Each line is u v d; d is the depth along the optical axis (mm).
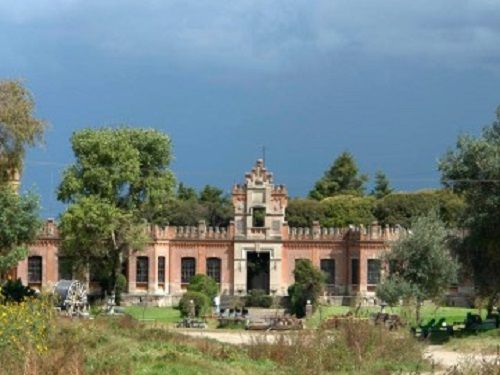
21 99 73125
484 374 32812
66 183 104688
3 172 73188
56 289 84562
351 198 151625
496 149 68625
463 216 71250
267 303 114250
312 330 48156
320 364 37500
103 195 104500
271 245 122312
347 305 116750
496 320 68500
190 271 122625
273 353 40594
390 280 77125
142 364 34906
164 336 47812
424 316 89688
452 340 59938
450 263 76562
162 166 109938
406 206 145375
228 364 37844
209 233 122875
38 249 119562
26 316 33781
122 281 110000
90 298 112375
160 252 120625
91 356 33969
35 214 73625
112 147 104562
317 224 122812
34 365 28812
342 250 121438
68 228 101500
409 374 35562
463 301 108500
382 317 69062
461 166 69375
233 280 122062
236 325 80062
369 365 38031
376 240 118312
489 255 69750
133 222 107062
